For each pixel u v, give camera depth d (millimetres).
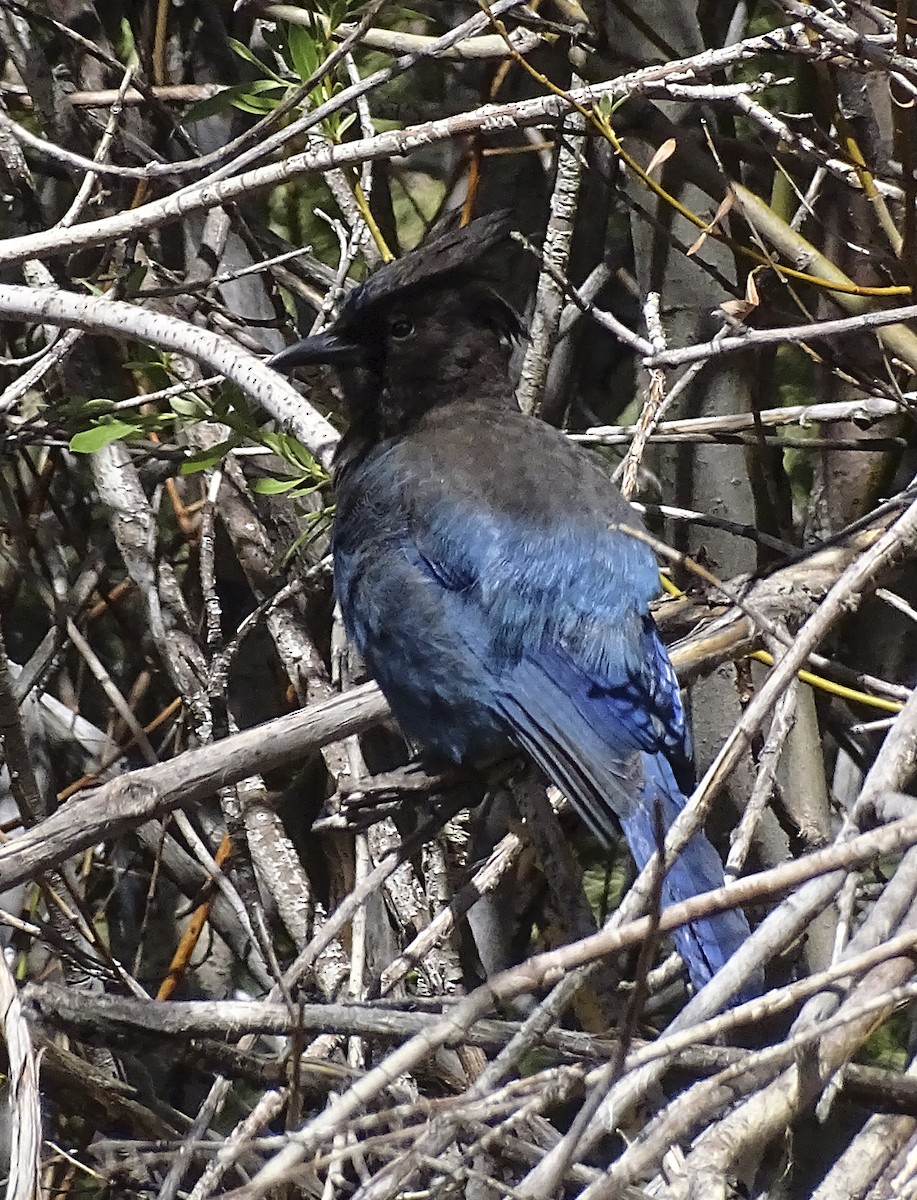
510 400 8719
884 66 6957
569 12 9812
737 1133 4359
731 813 9461
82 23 10891
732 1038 8758
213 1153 6086
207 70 11117
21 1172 5109
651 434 8750
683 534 9938
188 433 10180
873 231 8719
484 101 11086
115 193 10562
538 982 4355
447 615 7820
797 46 7508
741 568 9781
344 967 9023
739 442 8812
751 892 4293
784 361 11367
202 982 10797
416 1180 6223
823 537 9938
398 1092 7137
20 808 9180
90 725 11000
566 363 10727
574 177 9547
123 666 11367
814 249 8898
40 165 11141
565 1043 5359
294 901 9383
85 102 10398
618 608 7777
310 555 10195
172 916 10898
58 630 10492
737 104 8164
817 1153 7922
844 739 9953
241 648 10820
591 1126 4215
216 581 10922
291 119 10102
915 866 5035
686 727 8031
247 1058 6109
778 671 5535
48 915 10039
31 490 11383
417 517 7926
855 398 9648
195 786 6984
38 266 10039
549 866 7402
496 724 7824
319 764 10609
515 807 7867
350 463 8453
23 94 10867
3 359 10164
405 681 7941
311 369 10250
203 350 8031
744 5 10328
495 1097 4383
